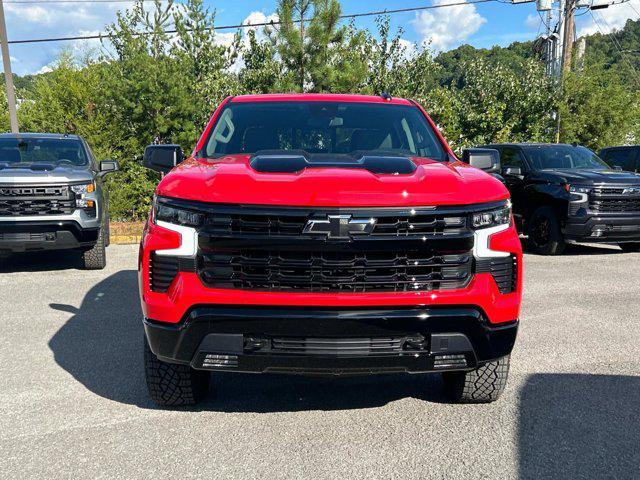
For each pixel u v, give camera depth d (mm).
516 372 4480
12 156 9188
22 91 16188
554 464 3084
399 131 4379
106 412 3717
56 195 8008
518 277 3324
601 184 9859
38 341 5211
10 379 4289
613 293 7234
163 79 13383
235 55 16672
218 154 4090
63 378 4316
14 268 8922
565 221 10031
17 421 3578
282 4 14328
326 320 3045
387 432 3461
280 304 3068
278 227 3061
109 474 2963
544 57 24234
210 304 3109
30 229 7887
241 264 3086
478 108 18266
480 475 2971
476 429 3500
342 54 15055
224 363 3160
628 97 20172
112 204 13383
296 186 3100
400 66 17328
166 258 3199
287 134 4266
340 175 3201
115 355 4836
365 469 3027
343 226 3037
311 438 3379
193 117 14383
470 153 4117
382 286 3123
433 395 4039
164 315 3174
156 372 3557
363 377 4391
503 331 3246
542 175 10625
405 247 3074
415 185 3174
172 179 3365
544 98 18734
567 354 4914
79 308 6391
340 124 4375
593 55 22188
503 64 18797
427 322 3100
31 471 2986
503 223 3295
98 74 14055
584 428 3512
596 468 3043
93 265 8719
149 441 3324
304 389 4137
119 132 13633
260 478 2934
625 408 3809
